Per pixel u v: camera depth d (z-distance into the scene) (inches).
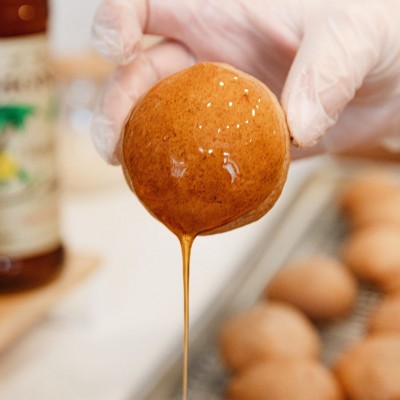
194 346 27.0
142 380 25.5
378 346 25.7
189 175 16.7
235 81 17.0
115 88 20.6
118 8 19.9
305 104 19.1
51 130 25.7
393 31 20.9
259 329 26.6
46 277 26.3
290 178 39.1
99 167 36.8
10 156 24.9
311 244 34.0
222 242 33.5
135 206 36.2
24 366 26.3
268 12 21.7
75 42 46.9
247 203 16.9
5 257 25.6
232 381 25.4
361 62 20.2
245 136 16.7
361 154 43.0
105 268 31.2
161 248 32.8
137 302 29.5
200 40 22.0
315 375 24.9
